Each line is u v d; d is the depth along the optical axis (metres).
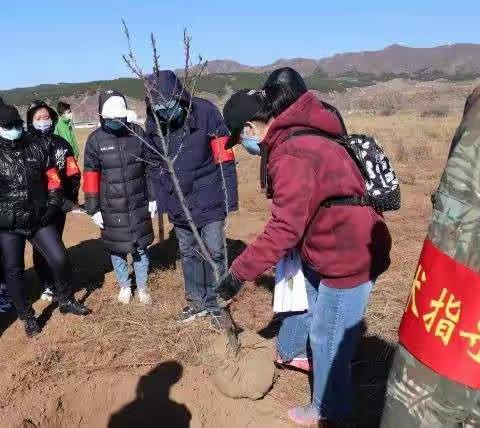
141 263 4.64
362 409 3.31
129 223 4.45
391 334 4.01
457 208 1.57
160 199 4.10
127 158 4.32
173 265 5.56
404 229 6.46
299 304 3.22
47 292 4.88
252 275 2.65
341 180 2.52
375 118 24.22
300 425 3.20
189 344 4.04
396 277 4.97
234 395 3.41
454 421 1.69
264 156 2.72
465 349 1.60
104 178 4.36
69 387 3.68
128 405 3.74
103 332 4.27
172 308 4.61
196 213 3.98
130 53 2.97
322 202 2.54
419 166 10.84
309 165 2.47
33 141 4.11
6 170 3.91
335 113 3.05
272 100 2.61
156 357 3.94
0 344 4.22
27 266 5.79
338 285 2.71
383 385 3.51
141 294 4.71
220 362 3.45
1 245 4.05
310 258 2.74
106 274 5.49
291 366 3.74
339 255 2.63
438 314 1.63
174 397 3.67
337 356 2.87
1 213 3.95
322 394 3.01
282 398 3.45
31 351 4.07
